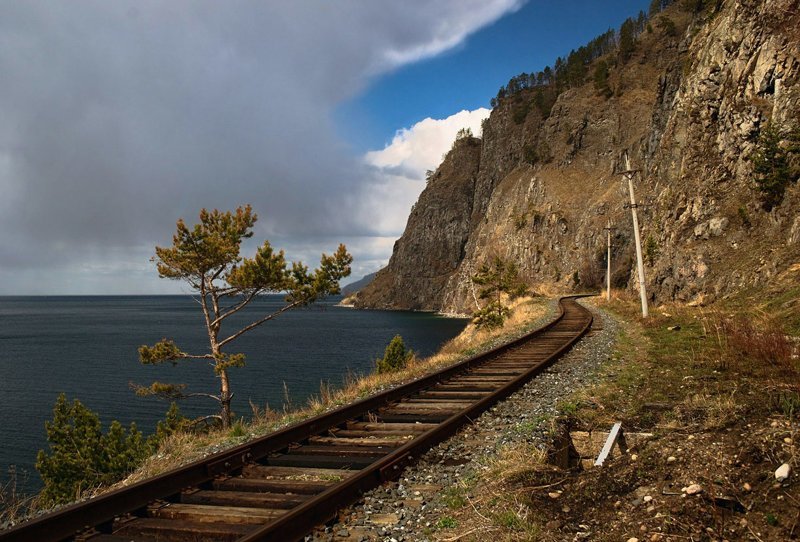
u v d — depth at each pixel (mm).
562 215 125688
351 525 4340
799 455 4336
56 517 4172
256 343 85688
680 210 50875
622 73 156000
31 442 33031
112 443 15633
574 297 72125
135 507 4719
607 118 142250
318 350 74188
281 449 6656
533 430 6867
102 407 40594
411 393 10180
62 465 14773
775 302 18422
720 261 38750
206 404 40438
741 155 44312
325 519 4395
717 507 3975
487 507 4555
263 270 19766
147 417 36875
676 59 101312
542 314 36719
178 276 20328
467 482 5215
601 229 111375
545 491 4863
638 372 10703
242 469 5914
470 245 171750
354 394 10875
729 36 52406
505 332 26547
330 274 21109
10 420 38406
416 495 4973
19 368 63719
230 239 20172
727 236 40281
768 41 44750
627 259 101562
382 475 5289
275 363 60531
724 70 51938
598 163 135625
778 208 35469
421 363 16031
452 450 6387
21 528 3955
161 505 4879
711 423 5969
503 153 191625
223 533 4148
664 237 53469
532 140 169750
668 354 12469
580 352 15094
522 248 128375
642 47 163750
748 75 46250
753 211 38906
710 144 50688
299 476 5637
